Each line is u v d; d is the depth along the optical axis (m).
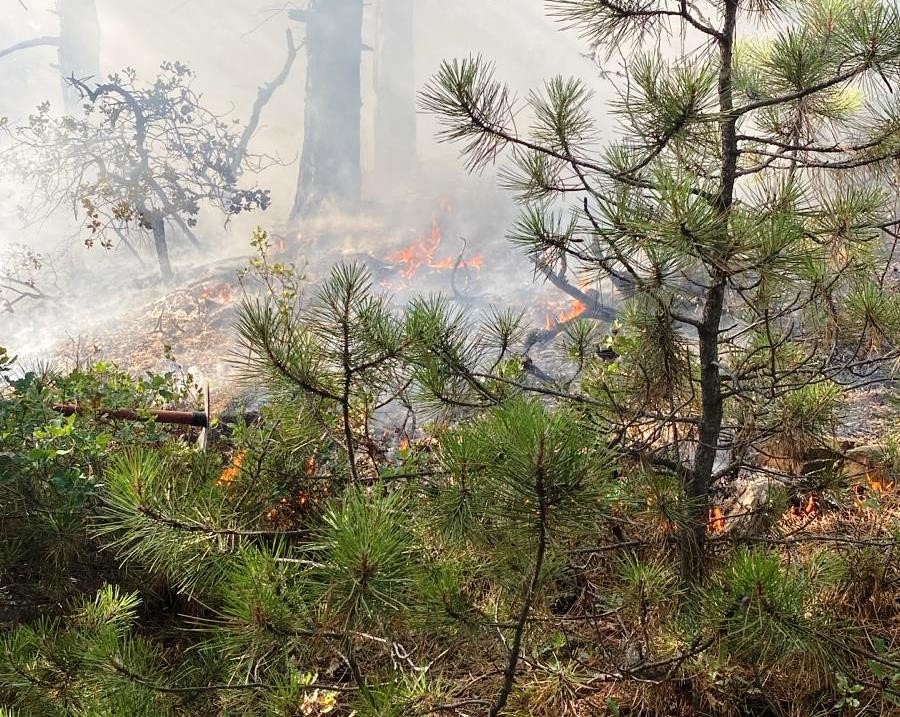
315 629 2.69
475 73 3.30
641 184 3.14
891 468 4.08
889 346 3.54
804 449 3.84
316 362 3.33
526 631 3.09
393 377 3.55
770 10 3.39
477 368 3.98
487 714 3.08
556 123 3.34
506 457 2.52
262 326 3.21
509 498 2.59
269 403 4.18
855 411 4.96
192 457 4.36
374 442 4.39
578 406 3.65
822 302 3.23
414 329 3.43
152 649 3.50
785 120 3.62
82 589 4.11
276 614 2.66
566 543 3.33
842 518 4.00
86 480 3.92
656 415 3.56
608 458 2.69
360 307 3.28
